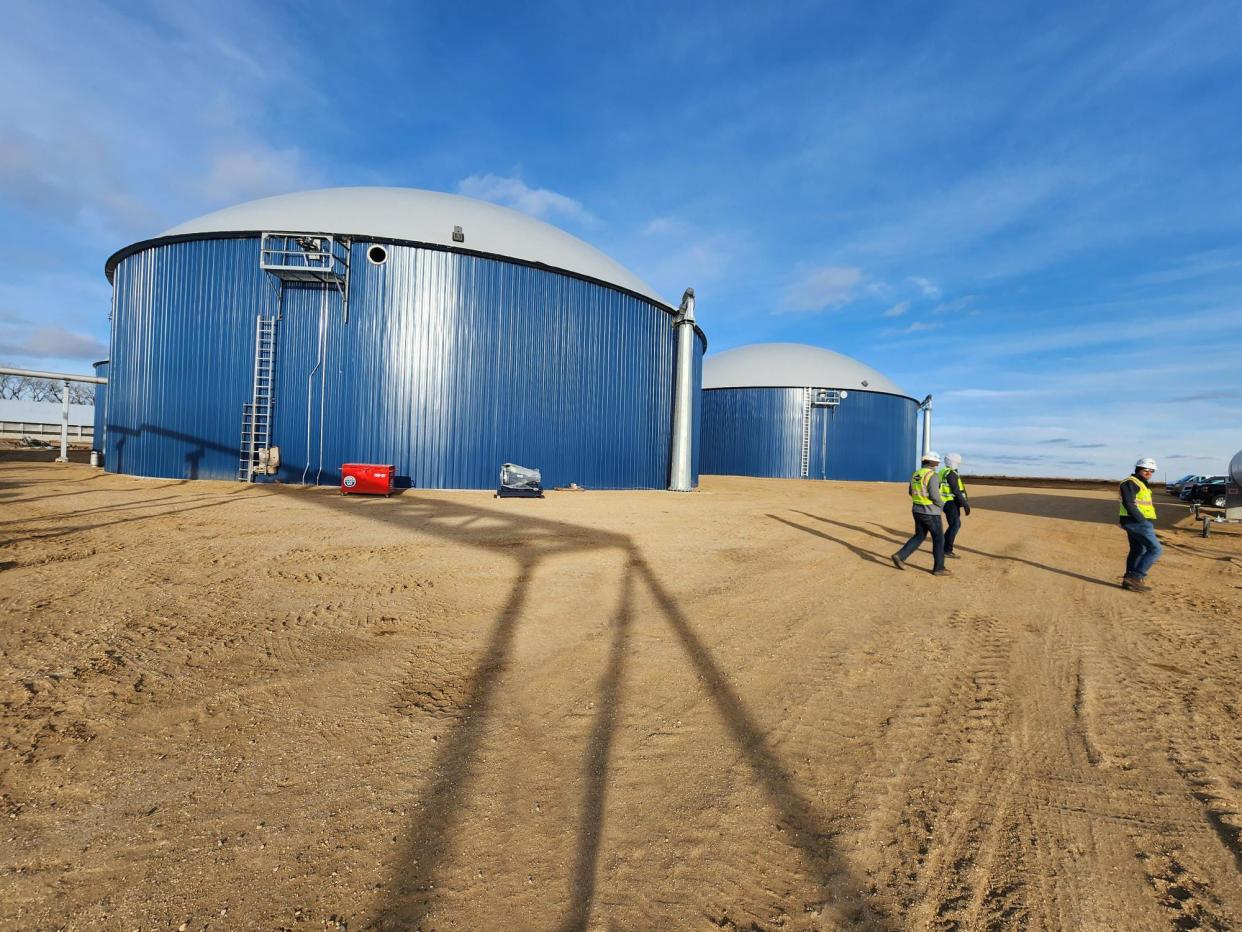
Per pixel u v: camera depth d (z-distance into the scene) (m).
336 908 2.26
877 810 2.96
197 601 5.98
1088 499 25.59
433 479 18.36
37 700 3.84
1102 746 3.66
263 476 17.91
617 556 8.84
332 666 4.56
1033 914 2.31
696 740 3.60
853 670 4.78
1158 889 2.46
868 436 40.72
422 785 3.06
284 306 18.11
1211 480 28.73
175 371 18.66
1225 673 4.91
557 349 20.09
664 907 2.31
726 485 29.69
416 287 18.31
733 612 6.27
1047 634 5.88
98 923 2.15
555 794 3.03
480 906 2.29
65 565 7.18
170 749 3.34
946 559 9.88
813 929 2.22
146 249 19.47
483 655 4.87
